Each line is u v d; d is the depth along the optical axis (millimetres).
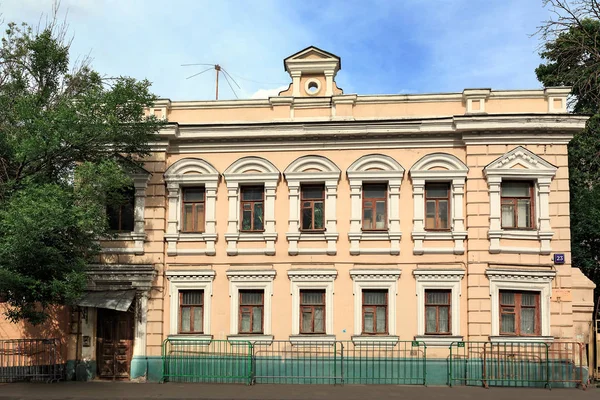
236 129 20297
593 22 25625
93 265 19859
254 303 20016
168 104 20969
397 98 20391
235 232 20094
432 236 19516
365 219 20078
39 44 18812
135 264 19969
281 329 19547
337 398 16062
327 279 19594
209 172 20422
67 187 18062
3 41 19047
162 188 20438
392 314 19312
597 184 23375
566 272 19062
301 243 19953
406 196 19812
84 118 17422
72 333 20047
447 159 19719
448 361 18766
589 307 19141
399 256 19578
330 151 20203
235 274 19844
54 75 19344
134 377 19328
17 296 17125
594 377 18828
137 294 19922
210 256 20141
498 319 18906
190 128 20406
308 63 20953
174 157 20688
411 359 18953
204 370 19344
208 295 19938
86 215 16656
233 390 17422
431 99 20297
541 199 19391
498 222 19234
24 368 19172
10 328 20000
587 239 23141
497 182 19391
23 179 17641
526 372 18547
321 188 20375
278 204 20219
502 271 18922
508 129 19391
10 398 15945
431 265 19438
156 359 19500
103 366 19969
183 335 19797
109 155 19016
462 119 19375
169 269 20141
